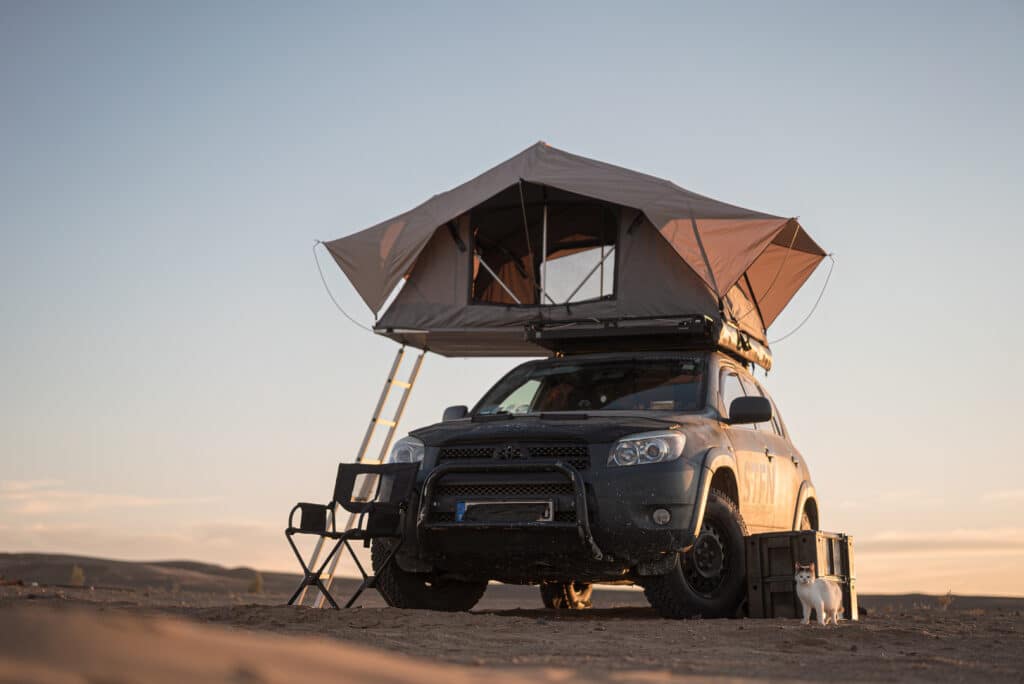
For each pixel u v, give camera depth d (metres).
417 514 7.52
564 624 6.45
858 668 4.55
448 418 8.77
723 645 5.52
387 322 11.49
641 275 10.65
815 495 9.91
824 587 7.07
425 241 11.29
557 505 7.20
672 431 7.41
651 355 8.86
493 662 4.22
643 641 5.58
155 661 2.39
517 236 11.42
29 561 45.41
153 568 47.06
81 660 2.26
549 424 7.45
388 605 8.05
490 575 7.69
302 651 2.91
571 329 9.23
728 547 7.75
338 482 7.73
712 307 10.27
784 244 11.58
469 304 11.38
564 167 11.08
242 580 44.94
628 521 7.12
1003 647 5.85
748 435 8.57
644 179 10.80
